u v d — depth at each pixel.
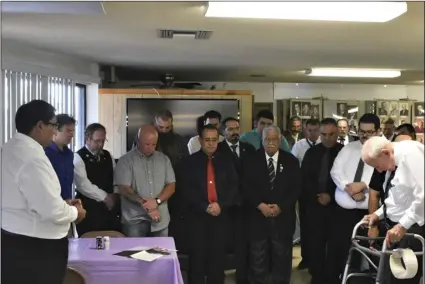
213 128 3.57
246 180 3.60
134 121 5.80
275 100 7.85
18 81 3.97
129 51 4.47
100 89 5.71
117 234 3.26
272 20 3.07
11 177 2.12
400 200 2.52
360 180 3.44
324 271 3.81
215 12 2.75
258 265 3.64
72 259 2.51
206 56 4.80
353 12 2.75
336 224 3.60
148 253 2.62
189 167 3.57
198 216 3.55
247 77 6.95
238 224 3.80
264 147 3.64
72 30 3.42
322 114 7.87
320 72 6.11
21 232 2.13
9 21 3.11
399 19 3.07
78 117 5.51
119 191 3.46
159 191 3.48
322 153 3.86
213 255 3.57
